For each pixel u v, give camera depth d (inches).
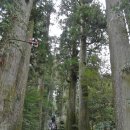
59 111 1250.6
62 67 764.6
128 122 268.1
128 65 285.4
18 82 346.3
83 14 595.2
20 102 342.0
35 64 542.0
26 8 335.6
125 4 264.5
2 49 258.7
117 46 306.0
